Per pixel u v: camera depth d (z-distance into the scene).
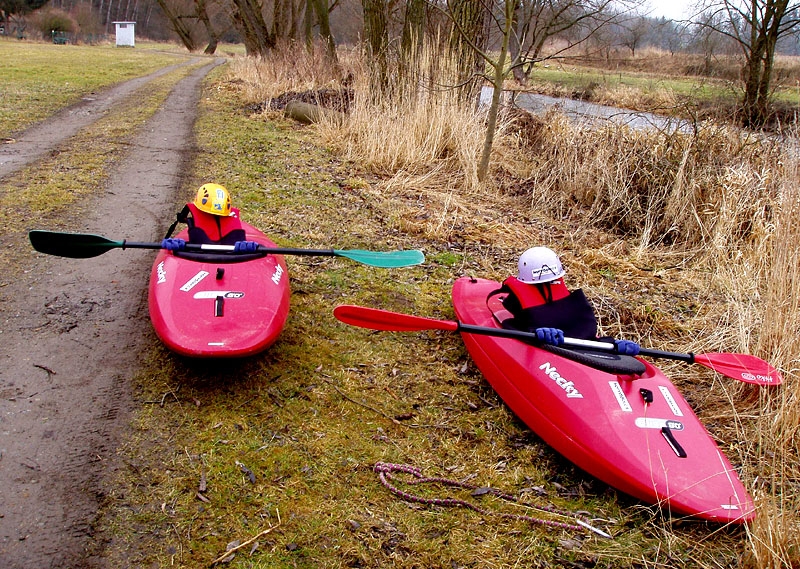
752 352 5.52
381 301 6.41
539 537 3.72
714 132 9.21
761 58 16.20
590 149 9.92
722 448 4.64
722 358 4.83
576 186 9.79
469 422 4.72
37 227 7.34
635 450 3.92
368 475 4.08
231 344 4.44
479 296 5.92
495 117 9.77
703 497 3.72
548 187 9.85
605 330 6.28
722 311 6.69
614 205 9.07
